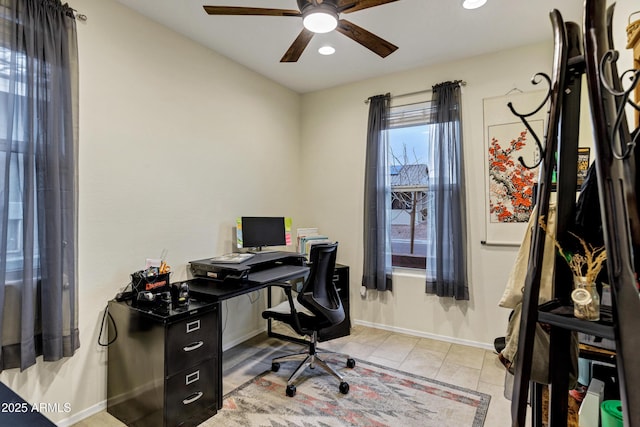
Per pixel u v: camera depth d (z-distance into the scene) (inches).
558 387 41.8
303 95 170.6
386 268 143.9
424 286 138.6
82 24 85.4
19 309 71.9
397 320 144.5
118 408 85.4
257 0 94.0
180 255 111.4
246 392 96.3
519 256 51.6
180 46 111.7
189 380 80.7
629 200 31.2
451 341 132.5
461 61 130.6
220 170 126.8
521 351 36.4
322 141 165.5
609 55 30.9
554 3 94.2
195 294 92.3
